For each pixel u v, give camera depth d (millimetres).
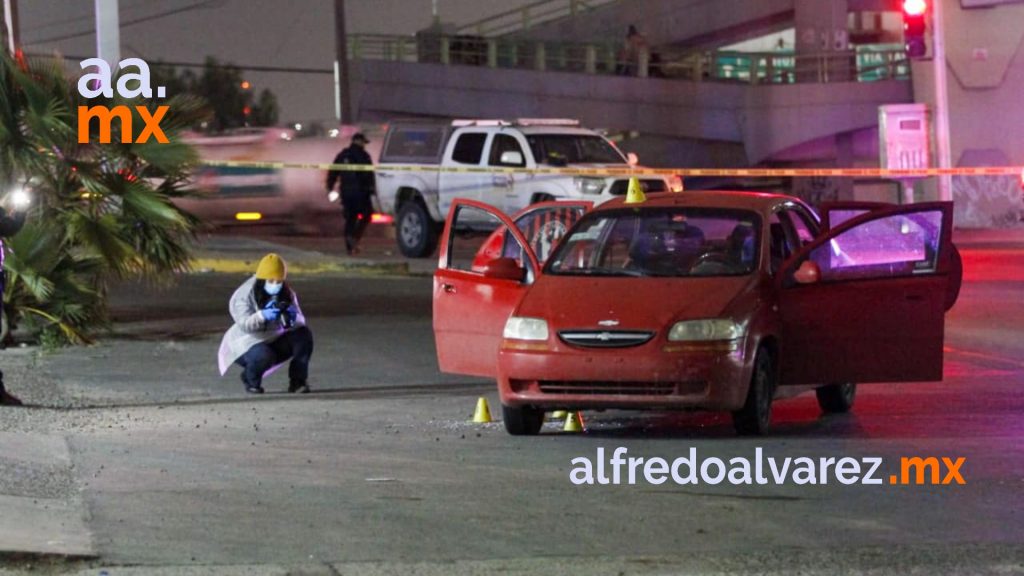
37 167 24375
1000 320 27609
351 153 42406
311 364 22734
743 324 16094
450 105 69750
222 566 11188
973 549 11695
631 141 68000
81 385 20438
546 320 16250
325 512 12852
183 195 26297
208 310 29531
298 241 49250
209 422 17469
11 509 12625
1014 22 55500
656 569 11172
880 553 11586
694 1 68812
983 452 15516
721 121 64688
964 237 49938
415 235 40531
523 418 16516
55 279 24469
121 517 12602
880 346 16984
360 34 72750
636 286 16625
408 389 20359
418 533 12172
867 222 17000
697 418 18000
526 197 37469
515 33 73125
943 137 49719
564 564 11297
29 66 24938
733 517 12758
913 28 42906
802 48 66062
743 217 17641
